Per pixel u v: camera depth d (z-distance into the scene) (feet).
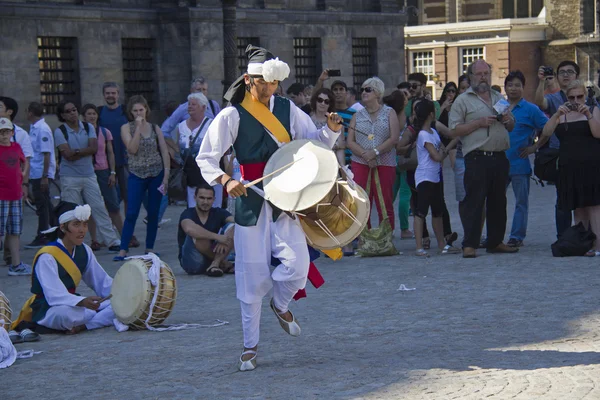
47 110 116.16
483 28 216.54
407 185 58.44
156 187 53.62
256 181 26.91
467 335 31.09
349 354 29.04
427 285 41.37
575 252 46.96
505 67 216.74
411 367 26.86
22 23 111.24
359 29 148.25
